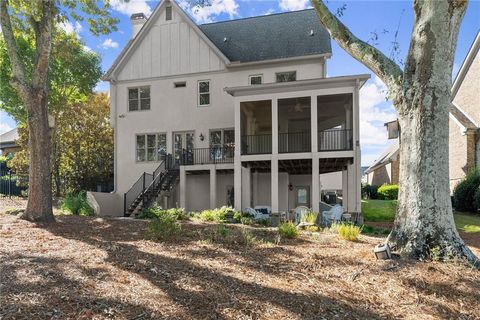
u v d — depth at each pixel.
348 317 3.69
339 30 6.76
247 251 6.08
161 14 17.98
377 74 6.53
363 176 41.31
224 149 16.61
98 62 19.20
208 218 11.67
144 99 18.14
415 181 5.77
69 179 21.73
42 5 9.32
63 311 3.28
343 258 5.70
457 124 19.73
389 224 13.72
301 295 4.11
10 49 9.12
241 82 16.89
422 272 4.93
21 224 8.48
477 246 8.05
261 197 17.34
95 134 22.11
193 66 17.47
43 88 9.42
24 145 20.44
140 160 17.92
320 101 14.88
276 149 13.75
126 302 3.57
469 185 16.77
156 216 11.46
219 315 3.46
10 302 3.39
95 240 6.76
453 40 5.75
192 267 4.90
